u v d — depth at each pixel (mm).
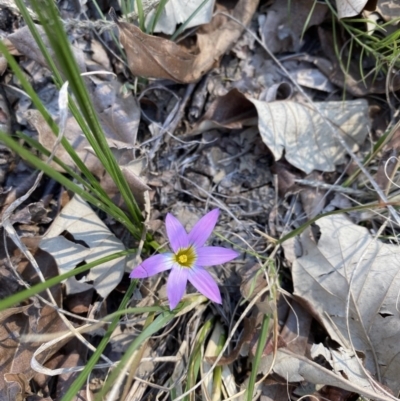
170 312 97
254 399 110
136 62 118
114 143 119
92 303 115
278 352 110
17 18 122
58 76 85
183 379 111
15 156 119
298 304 116
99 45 126
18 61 123
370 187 125
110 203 99
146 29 122
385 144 122
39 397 105
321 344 108
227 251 97
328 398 108
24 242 113
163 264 95
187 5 124
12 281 111
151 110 130
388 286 108
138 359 86
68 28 123
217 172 128
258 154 129
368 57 131
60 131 77
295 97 130
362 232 116
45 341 106
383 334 108
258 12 132
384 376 108
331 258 114
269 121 123
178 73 121
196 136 129
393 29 126
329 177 128
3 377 102
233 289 121
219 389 109
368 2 121
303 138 126
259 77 132
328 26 132
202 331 113
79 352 112
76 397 107
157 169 127
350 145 128
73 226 114
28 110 114
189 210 125
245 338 108
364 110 129
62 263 111
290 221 126
